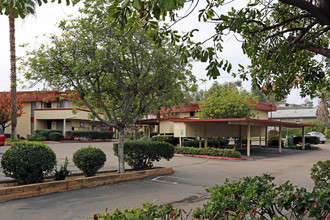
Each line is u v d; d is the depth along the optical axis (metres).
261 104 33.22
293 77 5.43
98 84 9.99
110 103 11.70
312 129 41.75
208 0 4.28
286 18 5.42
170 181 9.80
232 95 26.94
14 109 25.64
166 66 10.52
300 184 9.45
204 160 16.72
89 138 32.38
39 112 33.31
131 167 12.68
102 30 9.37
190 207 6.52
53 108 32.81
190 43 4.39
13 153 7.44
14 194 6.93
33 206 6.34
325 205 3.08
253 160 17.03
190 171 12.21
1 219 5.43
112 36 9.48
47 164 7.77
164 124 24.92
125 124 10.84
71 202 6.75
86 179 8.51
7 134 31.25
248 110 26.55
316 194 3.32
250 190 3.27
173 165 14.30
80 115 33.53
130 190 8.23
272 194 3.35
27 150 7.55
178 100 11.50
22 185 7.37
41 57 9.27
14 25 24.94
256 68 5.83
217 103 26.77
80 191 7.96
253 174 11.52
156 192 8.02
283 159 17.73
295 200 3.17
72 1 3.44
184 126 20.16
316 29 5.77
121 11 2.68
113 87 10.44
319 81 6.05
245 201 2.99
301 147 27.12
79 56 9.51
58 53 9.31
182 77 11.00
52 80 9.36
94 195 7.51
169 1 2.04
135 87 10.36
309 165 14.65
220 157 17.78
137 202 6.88
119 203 6.75
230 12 4.54
